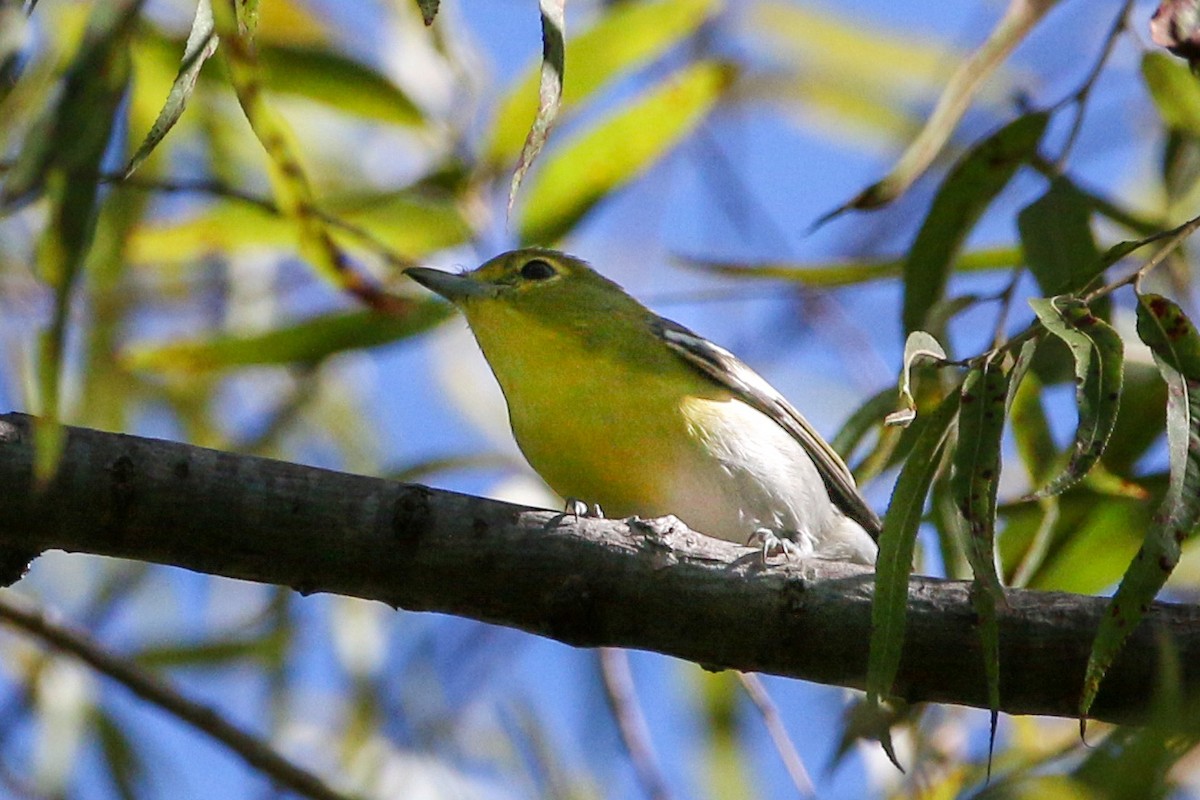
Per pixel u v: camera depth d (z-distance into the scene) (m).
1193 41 6.95
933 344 6.95
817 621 7.14
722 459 10.60
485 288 10.73
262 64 10.75
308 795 10.30
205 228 11.03
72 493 6.85
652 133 10.91
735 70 10.89
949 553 8.56
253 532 7.01
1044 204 9.12
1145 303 6.43
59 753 11.15
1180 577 10.61
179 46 10.47
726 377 10.84
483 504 7.20
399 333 10.79
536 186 10.95
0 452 6.82
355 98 10.89
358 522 7.05
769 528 10.74
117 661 10.30
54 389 6.14
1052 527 9.65
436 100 11.08
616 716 10.51
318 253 9.17
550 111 5.84
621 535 7.21
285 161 8.00
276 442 12.49
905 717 9.46
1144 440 9.54
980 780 9.27
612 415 10.51
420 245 11.08
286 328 10.71
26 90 7.70
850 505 11.73
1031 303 6.46
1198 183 10.04
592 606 7.16
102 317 10.58
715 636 7.21
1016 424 9.23
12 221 10.93
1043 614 7.07
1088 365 6.25
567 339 10.62
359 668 11.73
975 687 7.12
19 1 6.57
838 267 10.27
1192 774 5.81
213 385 12.65
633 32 10.75
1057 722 10.70
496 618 7.24
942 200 9.35
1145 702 6.95
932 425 6.56
